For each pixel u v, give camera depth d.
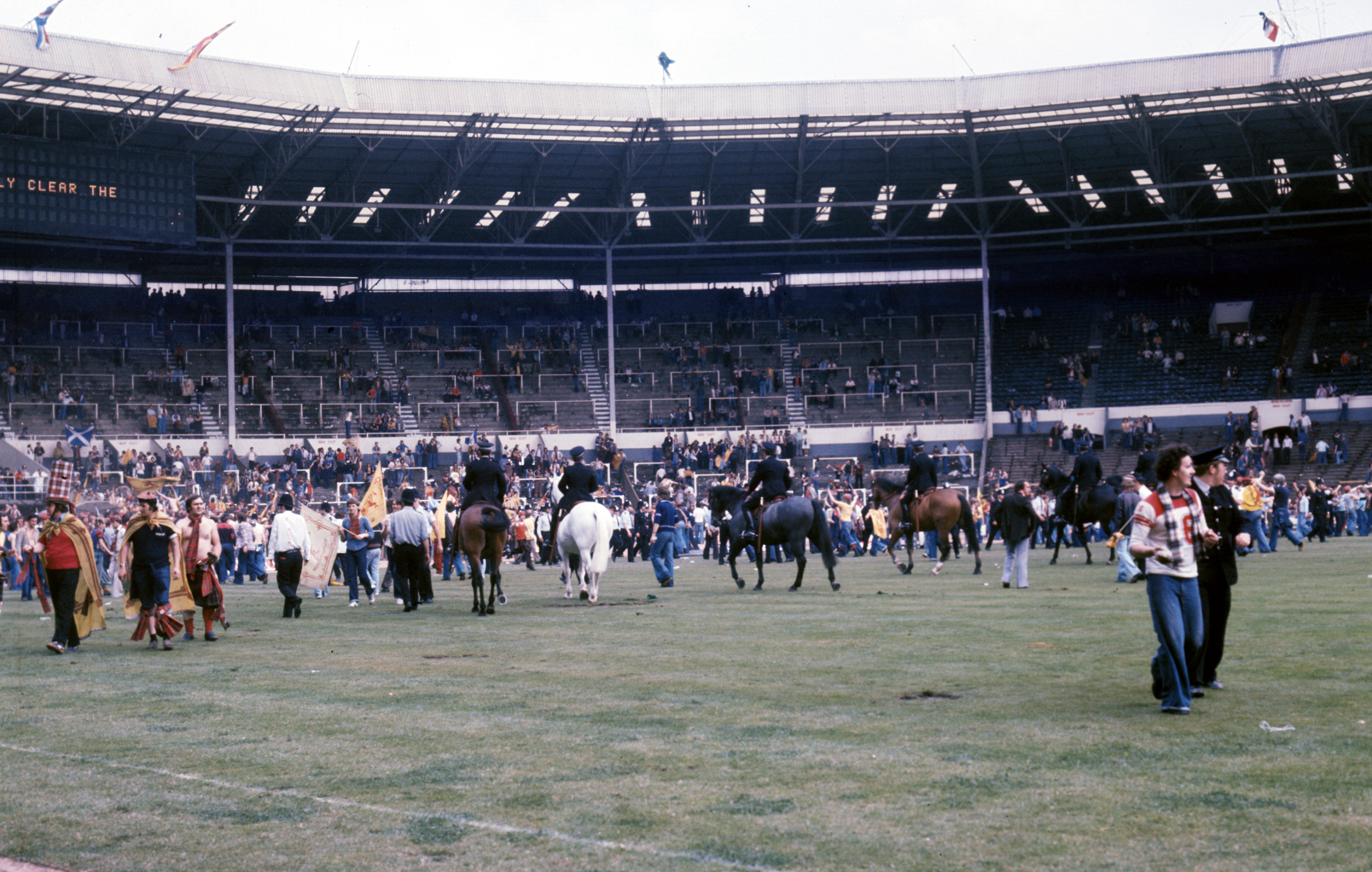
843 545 38.00
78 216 45.47
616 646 13.29
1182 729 8.02
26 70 41.38
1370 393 52.97
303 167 51.62
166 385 53.38
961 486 52.56
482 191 55.41
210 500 43.41
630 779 7.06
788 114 49.22
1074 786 6.62
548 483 48.44
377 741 8.33
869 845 5.69
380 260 60.81
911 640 13.09
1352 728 7.90
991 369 57.94
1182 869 5.24
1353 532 42.41
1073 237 61.31
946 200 52.53
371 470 49.91
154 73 42.62
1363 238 59.19
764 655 12.16
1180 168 53.94
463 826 6.18
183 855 5.83
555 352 60.00
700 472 52.81
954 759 7.32
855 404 58.19
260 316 58.81
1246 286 60.59
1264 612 14.52
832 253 61.50
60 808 6.74
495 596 21.19
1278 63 44.91
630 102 48.84
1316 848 5.46
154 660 13.45
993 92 48.41
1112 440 54.78
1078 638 12.86
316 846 5.91
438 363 59.06
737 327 62.34
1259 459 49.91
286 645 14.60
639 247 55.38
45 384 50.91
